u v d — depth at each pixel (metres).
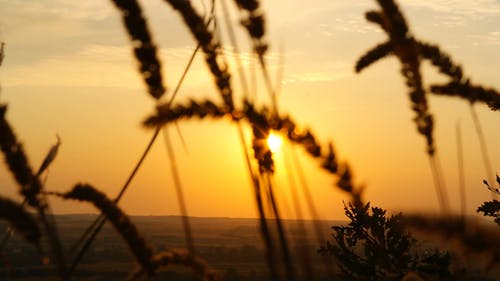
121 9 0.80
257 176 0.76
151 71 0.79
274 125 0.74
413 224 0.47
